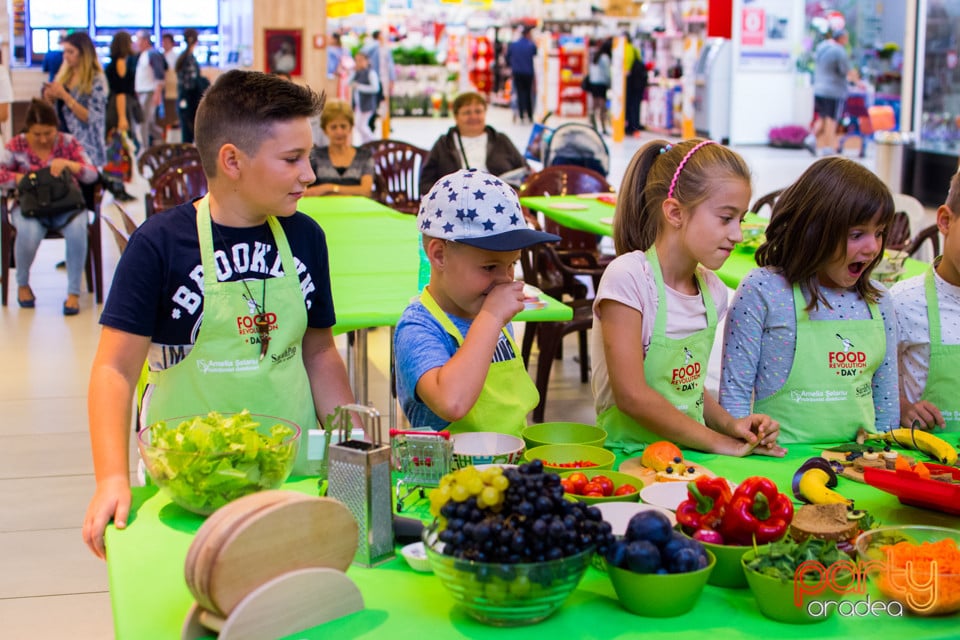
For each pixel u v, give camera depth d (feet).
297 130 6.27
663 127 62.64
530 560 4.27
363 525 5.02
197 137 6.45
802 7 52.19
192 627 4.36
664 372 7.19
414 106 78.07
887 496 6.10
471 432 6.69
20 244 22.07
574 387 17.46
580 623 4.48
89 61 28.27
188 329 6.53
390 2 77.15
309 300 6.91
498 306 6.37
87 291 23.99
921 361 8.41
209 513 5.55
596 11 69.82
